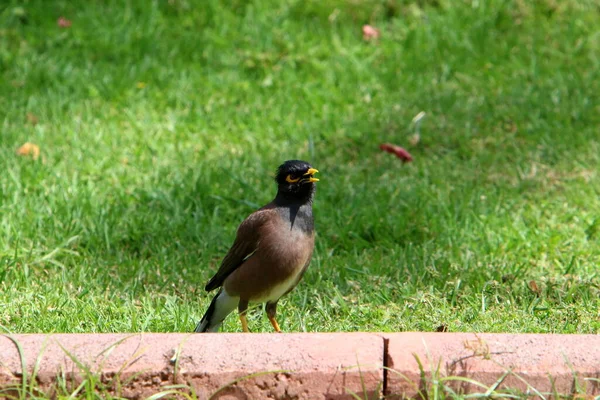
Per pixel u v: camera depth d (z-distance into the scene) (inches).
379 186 464.1
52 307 350.6
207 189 456.1
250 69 600.7
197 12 652.7
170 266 390.9
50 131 524.4
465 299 356.8
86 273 382.0
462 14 647.8
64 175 474.6
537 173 474.9
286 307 356.2
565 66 595.2
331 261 393.4
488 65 601.3
